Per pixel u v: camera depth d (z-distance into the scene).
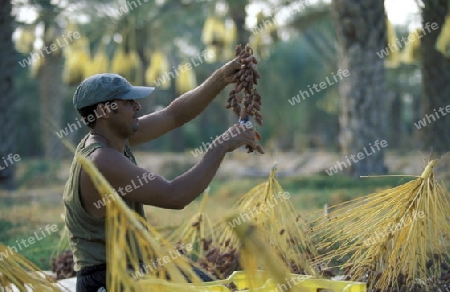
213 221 7.16
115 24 25.84
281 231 5.38
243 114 4.81
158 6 26.73
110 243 3.68
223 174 21.69
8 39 17.06
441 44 13.59
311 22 26.02
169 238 6.45
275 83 50.66
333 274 5.42
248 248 3.27
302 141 50.03
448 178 8.48
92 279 4.17
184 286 3.62
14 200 14.36
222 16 26.81
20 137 45.12
